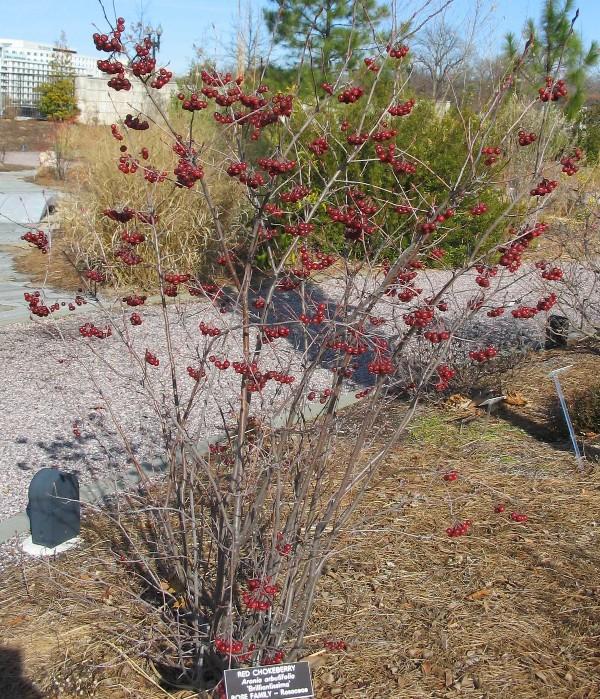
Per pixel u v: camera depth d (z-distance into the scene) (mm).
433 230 2410
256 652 2584
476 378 5543
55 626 3072
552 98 2539
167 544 3098
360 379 5988
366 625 3059
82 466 4469
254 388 2475
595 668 2824
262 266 8719
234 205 9031
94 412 5277
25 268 10156
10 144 34125
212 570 3143
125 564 3361
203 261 8961
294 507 2580
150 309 8039
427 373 2625
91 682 2783
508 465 4469
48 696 2727
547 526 3789
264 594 2406
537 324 7145
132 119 2492
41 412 5281
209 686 2758
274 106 2451
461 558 3510
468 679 2779
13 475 4352
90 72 38469
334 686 2752
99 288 8789
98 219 9094
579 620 3078
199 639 2779
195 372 2773
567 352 6551
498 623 3072
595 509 3957
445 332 2643
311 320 2412
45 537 3582
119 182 9078
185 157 2467
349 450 4305
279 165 2420
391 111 2576
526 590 3281
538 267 3283
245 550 2816
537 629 3037
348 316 2518
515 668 2832
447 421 5070
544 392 5609
